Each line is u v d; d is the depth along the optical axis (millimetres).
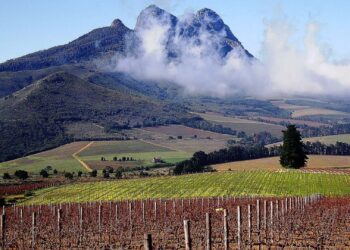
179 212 68688
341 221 56000
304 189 110062
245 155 193125
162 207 77125
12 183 147375
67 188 126312
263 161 184375
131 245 46031
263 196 98875
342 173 132875
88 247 45625
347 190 107438
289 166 149375
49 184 139750
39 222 61719
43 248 45188
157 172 182500
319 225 51688
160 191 114688
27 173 176125
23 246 46000
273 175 132875
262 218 55344
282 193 105500
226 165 178500
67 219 64125
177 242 46344
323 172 135500
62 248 46094
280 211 61562
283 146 150500
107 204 86375
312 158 187625
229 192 109312
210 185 120562
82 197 109250
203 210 70375
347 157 191250
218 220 56656
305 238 46562
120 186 125125
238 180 126438
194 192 111250
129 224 55688
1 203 97312
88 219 62844
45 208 82062
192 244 44969
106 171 184625
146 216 65062
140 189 118688
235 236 47125
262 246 43156
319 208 63406
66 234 52562
